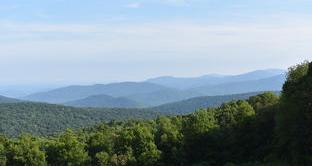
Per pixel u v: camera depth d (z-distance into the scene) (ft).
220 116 332.80
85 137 361.92
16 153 324.19
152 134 328.29
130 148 318.04
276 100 326.03
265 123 297.94
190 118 331.57
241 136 301.02
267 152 281.54
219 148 304.50
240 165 274.36
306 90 236.63
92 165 322.75
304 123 235.81
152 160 308.81
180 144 312.91
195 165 293.64
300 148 236.63
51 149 329.11
